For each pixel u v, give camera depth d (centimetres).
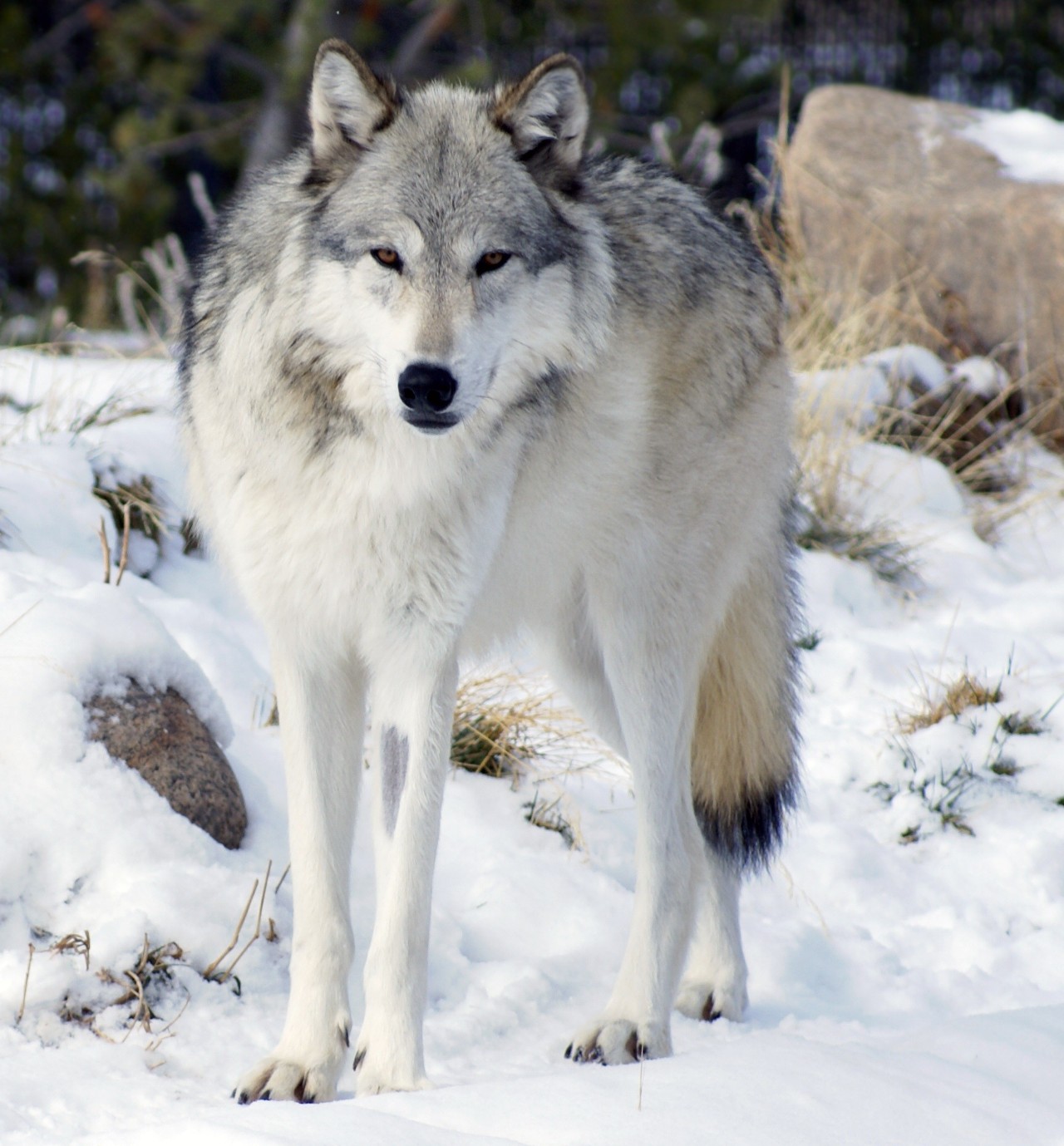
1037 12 6353
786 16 6197
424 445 1139
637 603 1355
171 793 1312
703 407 1386
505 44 5356
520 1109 917
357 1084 1068
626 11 4984
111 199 5156
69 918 1203
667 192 1434
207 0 4553
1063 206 2944
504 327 1168
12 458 1902
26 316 3709
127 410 2250
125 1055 1082
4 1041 1077
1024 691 1977
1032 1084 993
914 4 6344
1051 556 2578
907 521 2538
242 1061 1109
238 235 1257
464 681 1789
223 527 1212
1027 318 2939
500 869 1478
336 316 1150
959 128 3284
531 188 1211
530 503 1298
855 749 1883
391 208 1142
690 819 1334
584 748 1795
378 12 4762
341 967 1105
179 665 1408
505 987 1281
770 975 1403
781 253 3206
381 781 1237
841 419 2670
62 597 1390
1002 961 1477
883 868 1669
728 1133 878
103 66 5019
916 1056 1019
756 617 1461
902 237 3047
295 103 4572
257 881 1239
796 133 3350
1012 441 2852
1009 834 1730
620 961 1376
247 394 1165
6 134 5238
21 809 1238
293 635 1180
